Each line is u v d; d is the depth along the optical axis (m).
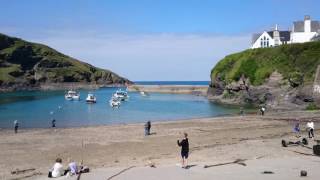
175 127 54.44
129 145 38.75
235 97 117.25
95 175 23.23
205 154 31.39
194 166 25.62
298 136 42.00
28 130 54.09
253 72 110.88
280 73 102.00
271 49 112.00
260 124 56.06
